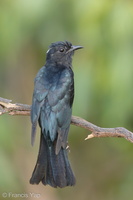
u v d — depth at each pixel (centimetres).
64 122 1110
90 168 1739
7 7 1274
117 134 1052
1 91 1603
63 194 1747
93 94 1269
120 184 1573
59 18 1313
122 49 1205
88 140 1703
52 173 1071
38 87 1141
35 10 1255
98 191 1739
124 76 1204
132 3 1219
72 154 1723
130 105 1232
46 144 1096
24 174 1596
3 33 1274
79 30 1249
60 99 1123
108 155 1728
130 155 1645
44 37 1373
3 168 1300
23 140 1605
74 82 1277
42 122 1109
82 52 1326
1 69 1574
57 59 1255
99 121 1333
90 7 1220
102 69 1244
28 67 1587
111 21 1208
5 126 1341
